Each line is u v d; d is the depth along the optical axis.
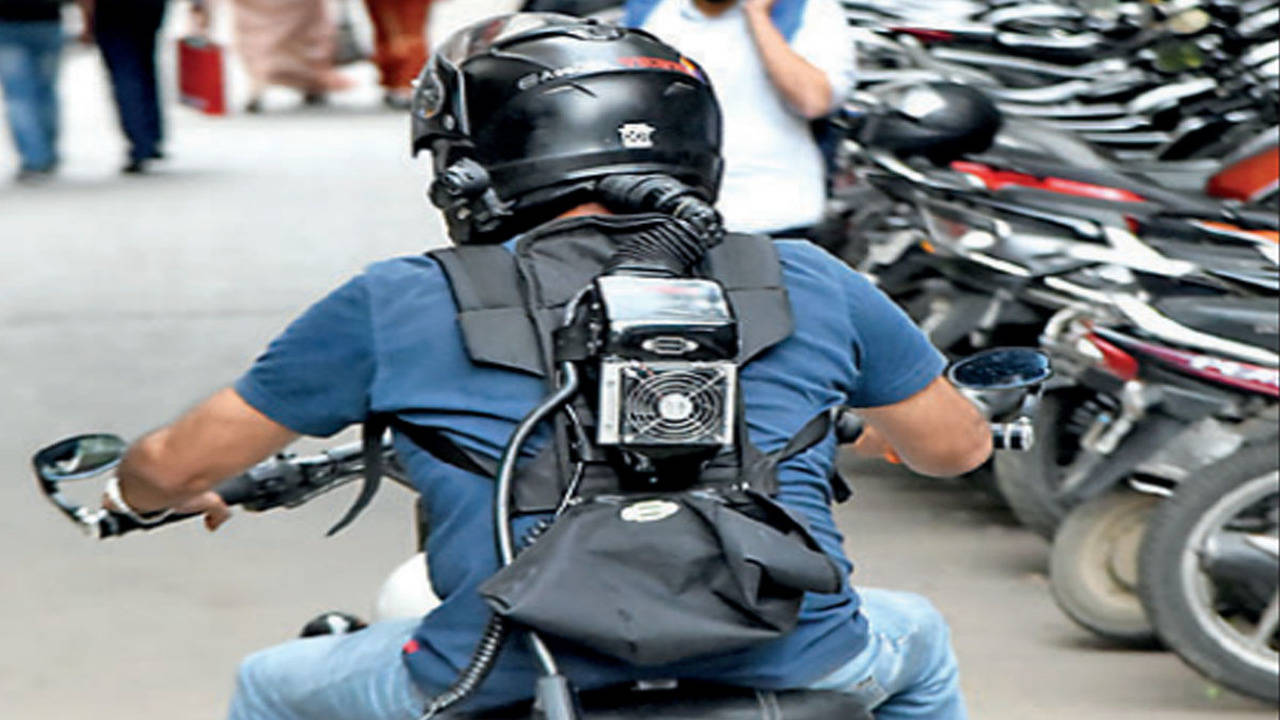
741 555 6.12
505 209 7.05
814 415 6.81
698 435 6.36
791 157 16.25
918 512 18.84
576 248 6.85
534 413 6.41
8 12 38.59
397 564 17.47
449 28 53.84
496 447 6.50
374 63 50.69
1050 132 16.97
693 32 16.19
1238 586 13.52
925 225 16.84
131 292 28.69
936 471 7.47
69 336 25.91
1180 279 15.26
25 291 28.73
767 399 6.75
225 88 48.38
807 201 16.34
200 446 6.77
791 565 6.17
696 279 6.64
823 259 7.14
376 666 6.68
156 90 40.44
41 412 22.22
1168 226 15.77
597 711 6.20
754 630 6.12
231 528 18.38
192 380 23.73
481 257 6.82
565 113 7.02
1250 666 13.52
